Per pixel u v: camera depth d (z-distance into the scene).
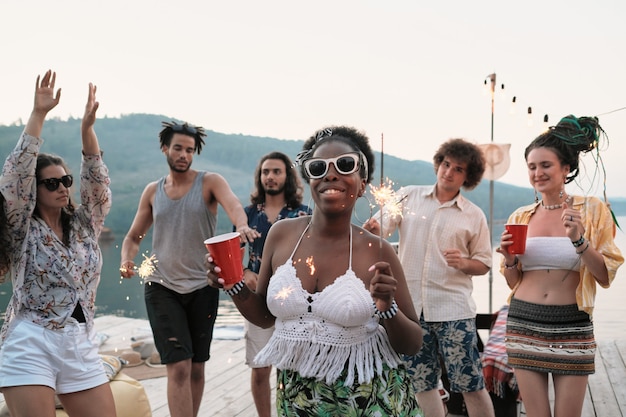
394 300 1.98
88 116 2.85
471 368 3.57
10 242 2.63
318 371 1.87
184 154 3.79
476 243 3.68
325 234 2.01
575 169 3.24
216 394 4.66
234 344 6.27
